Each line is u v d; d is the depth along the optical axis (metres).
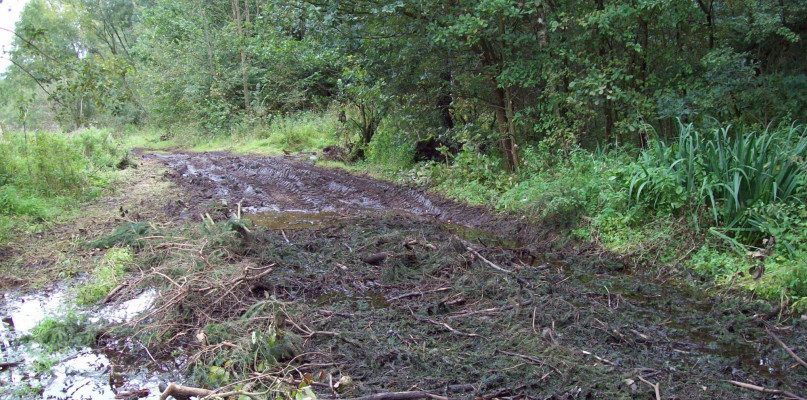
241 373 4.24
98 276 6.19
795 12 8.84
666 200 6.90
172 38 26.47
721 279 5.82
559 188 7.93
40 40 9.26
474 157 10.16
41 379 4.37
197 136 21.83
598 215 7.33
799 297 5.19
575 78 8.46
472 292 5.66
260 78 22.41
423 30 9.45
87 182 10.51
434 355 4.39
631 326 4.91
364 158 13.73
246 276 5.95
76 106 23.39
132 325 5.12
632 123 8.43
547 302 5.33
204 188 11.41
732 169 6.38
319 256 6.86
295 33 12.20
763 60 9.52
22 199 8.86
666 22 8.14
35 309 5.66
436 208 9.34
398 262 6.42
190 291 5.55
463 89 10.03
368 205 9.91
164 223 8.38
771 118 8.60
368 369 4.25
